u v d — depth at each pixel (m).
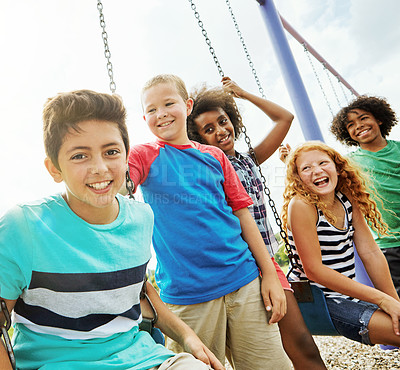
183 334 1.13
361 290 1.63
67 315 0.87
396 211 2.55
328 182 1.81
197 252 1.39
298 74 3.35
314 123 3.29
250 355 1.42
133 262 0.99
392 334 1.53
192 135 2.11
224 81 2.32
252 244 1.57
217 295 1.39
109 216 0.99
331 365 2.50
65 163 0.87
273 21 3.40
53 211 0.92
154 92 1.54
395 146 2.71
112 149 0.91
